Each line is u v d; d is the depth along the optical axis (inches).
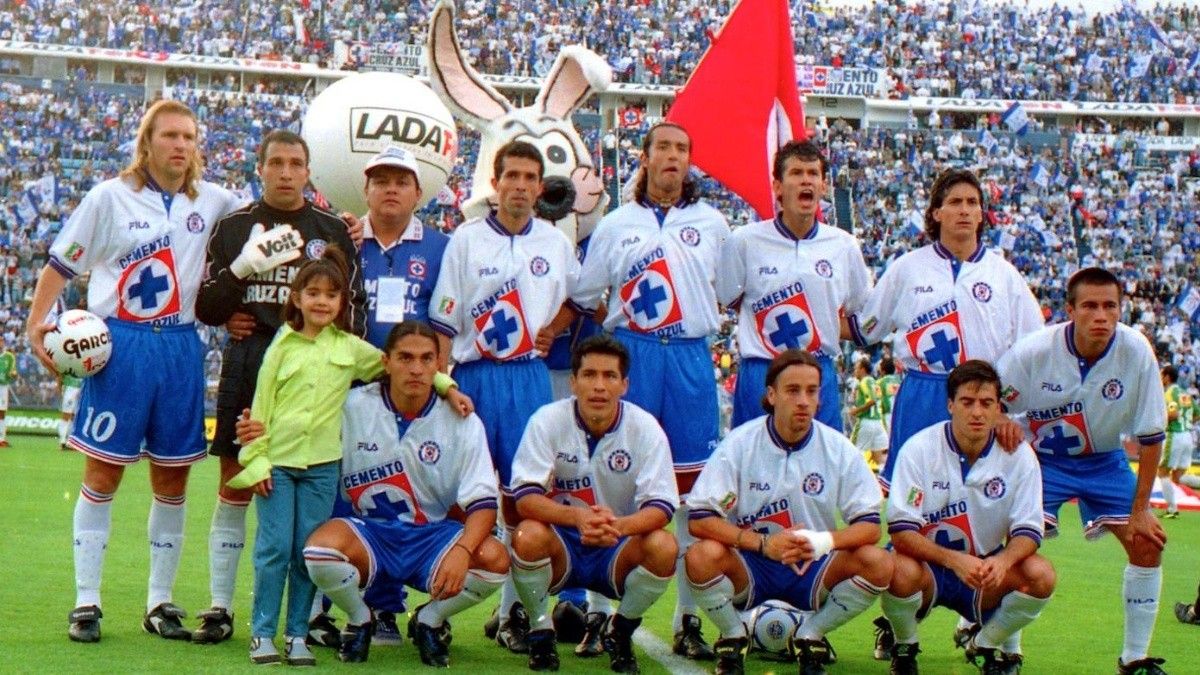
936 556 254.2
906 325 293.1
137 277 267.0
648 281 292.2
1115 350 269.6
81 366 257.6
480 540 251.4
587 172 363.9
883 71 1707.7
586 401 255.9
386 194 281.1
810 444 261.0
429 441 257.9
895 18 1839.3
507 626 278.8
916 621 261.9
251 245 262.8
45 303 267.0
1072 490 279.3
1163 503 758.5
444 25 362.9
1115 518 275.9
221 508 273.9
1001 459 261.1
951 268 291.7
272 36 1667.1
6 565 352.2
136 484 608.4
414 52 1653.5
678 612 286.7
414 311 286.2
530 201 282.5
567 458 261.9
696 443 293.7
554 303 286.8
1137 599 272.4
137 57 1600.6
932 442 263.4
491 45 1672.0
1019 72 1768.0
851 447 261.7
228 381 270.1
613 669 254.8
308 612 250.4
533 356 286.0
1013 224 1481.3
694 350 295.1
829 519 262.2
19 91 1541.6
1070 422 275.7
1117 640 314.3
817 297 297.7
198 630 265.3
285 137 268.4
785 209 298.4
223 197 279.6
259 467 245.1
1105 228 1503.4
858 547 253.3
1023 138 1641.2
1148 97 1737.2
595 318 306.5
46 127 1499.8
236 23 1669.5
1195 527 640.4
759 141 377.1
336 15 1702.8
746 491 261.9
